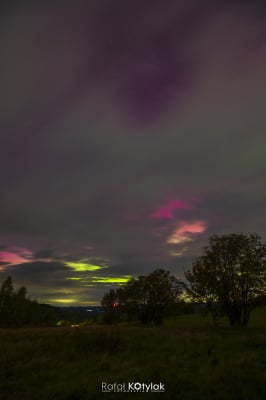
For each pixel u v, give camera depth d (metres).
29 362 15.34
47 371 13.59
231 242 33.09
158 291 45.62
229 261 32.53
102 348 18.27
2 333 24.45
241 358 13.23
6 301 63.31
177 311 47.34
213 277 32.06
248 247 32.59
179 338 20.58
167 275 47.06
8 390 11.15
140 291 46.47
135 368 13.04
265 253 31.98
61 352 17.45
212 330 26.75
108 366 13.98
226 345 17.39
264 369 11.56
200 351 15.98
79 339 20.38
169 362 13.90
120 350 17.86
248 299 31.72
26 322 64.50
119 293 48.28
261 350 15.62
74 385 10.88
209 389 9.61
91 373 12.99
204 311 33.97
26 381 12.17
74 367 14.17
